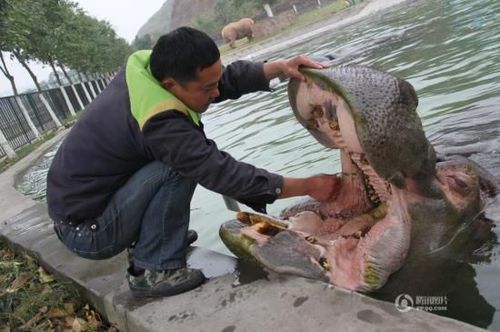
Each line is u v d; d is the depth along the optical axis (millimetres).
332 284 2633
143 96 2756
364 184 2844
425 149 2582
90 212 2986
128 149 2881
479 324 2395
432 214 2705
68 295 3689
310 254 2752
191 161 2748
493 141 3824
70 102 26188
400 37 13039
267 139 7086
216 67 2750
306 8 49281
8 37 16984
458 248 2746
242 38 42375
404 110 2533
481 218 2916
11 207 6770
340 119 2576
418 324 2131
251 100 12125
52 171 3039
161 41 2738
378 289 2572
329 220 3037
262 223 2984
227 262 3227
